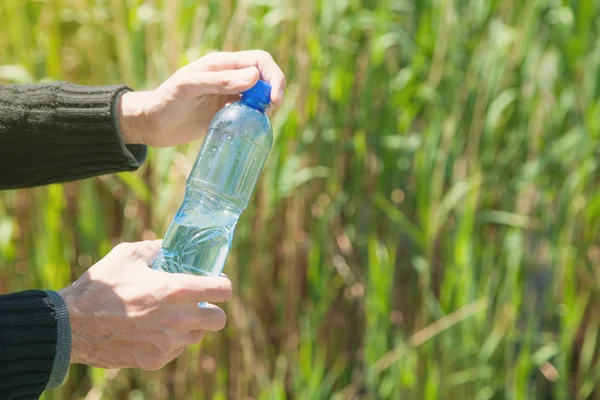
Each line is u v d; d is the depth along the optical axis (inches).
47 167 44.2
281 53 83.7
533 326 92.5
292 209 85.3
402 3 90.4
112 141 43.5
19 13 84.2
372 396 85.2
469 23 88.9
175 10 80.7
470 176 87.3
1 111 42.9
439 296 92.0
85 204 84.0
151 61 83.0
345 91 86.0
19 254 85.6
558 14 87.0
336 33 84.8
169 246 40.3
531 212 90.6
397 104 87.4
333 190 86.1
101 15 86.2
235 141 41.3
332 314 90.0
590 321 94.8
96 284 35.9
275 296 88.4
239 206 42.9
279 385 82.5
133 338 35.6
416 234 85.4
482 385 87.7
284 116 80.0
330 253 86.7
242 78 40.3
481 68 86.4
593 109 88.4
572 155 89.7
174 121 43.8
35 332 33.2
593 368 95.1
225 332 85.2
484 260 88.2
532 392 93.9
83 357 35.6
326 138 85.4
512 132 90.4
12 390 32.9
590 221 92.4
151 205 84.2
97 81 86.0
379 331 83.6
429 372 84.6
